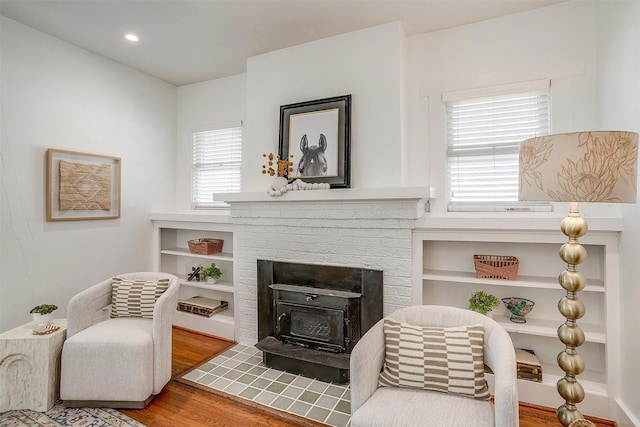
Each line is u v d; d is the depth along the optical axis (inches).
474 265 100.2
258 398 89.1
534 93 98.6
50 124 112.5
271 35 111.8
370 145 104.8
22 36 105.3
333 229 107.0
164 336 90.8
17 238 104.3
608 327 80.0
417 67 110.7
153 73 145.3
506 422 48.3
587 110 91.2
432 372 62.5
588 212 91.4
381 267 100.6
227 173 150.3
